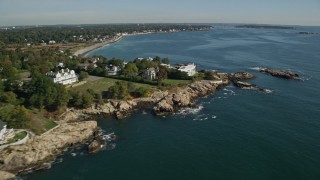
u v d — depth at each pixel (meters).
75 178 94.69
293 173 95.81
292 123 134.38
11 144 104.69
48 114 138.25
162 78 198.50
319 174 95.19
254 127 130.75
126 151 111.56
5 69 183.12
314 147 111.81
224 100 170.25
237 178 93.69
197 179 93.56
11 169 98.00
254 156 106.19
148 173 97.12
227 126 132.75
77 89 172.25
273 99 170.12
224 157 106.00
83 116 144.75
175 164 102.12
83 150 112.25
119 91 161.62
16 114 117.06
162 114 148.50
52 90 142.62
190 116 146.25
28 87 151.50
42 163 102.50
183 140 120.06
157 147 114.44
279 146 112.88
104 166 101.44
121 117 145.00
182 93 173.12
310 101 165.38
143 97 167.38
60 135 116.38
